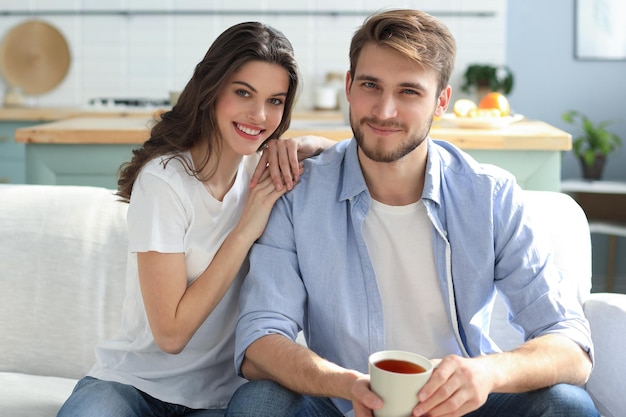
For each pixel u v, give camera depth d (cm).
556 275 175
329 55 509
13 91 513
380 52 163
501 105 294
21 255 202
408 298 174
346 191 173
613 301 187
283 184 176
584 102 486
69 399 163
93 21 513
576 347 160
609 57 480
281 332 161
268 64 168
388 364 136
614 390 176
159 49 514
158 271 164
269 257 171
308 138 192
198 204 170
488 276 173
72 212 207
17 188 214
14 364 200
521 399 155
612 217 448
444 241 172
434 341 174
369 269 171
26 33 517
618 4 475
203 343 175
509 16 489
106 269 202
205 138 173
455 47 170
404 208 174
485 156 266
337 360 172
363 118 166
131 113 430
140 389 169
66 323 200
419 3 496
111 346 178
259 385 152
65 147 277
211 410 173
